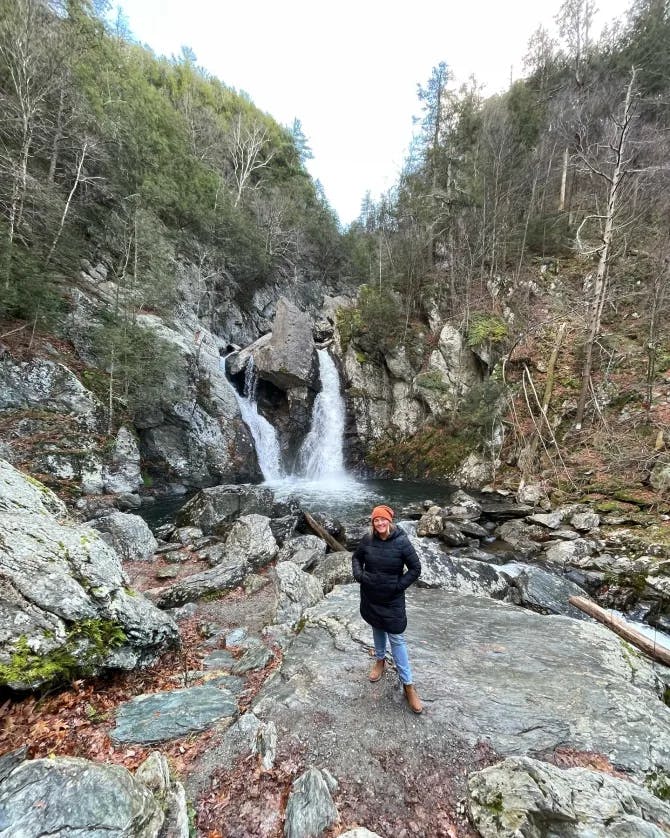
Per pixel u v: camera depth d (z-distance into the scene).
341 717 3.76
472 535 12.14
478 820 2.69
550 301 22.34
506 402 19.67
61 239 17.27
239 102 50.47
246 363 24.23
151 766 3.00
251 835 2.68
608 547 10.55
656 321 17.27
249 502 12.20
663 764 3.31
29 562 4.50
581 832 2.47
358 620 5.58
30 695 3.93
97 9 26.25
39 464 13.05
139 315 19.50
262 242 33.56
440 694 4.07
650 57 27.12
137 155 22.75
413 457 22.70
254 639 5.91
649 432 14.84
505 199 26.25
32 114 16.36
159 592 7.50
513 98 32.59
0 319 14.08
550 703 3.96
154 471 17.28
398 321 26.05
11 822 2.25
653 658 5.82
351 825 2.73
